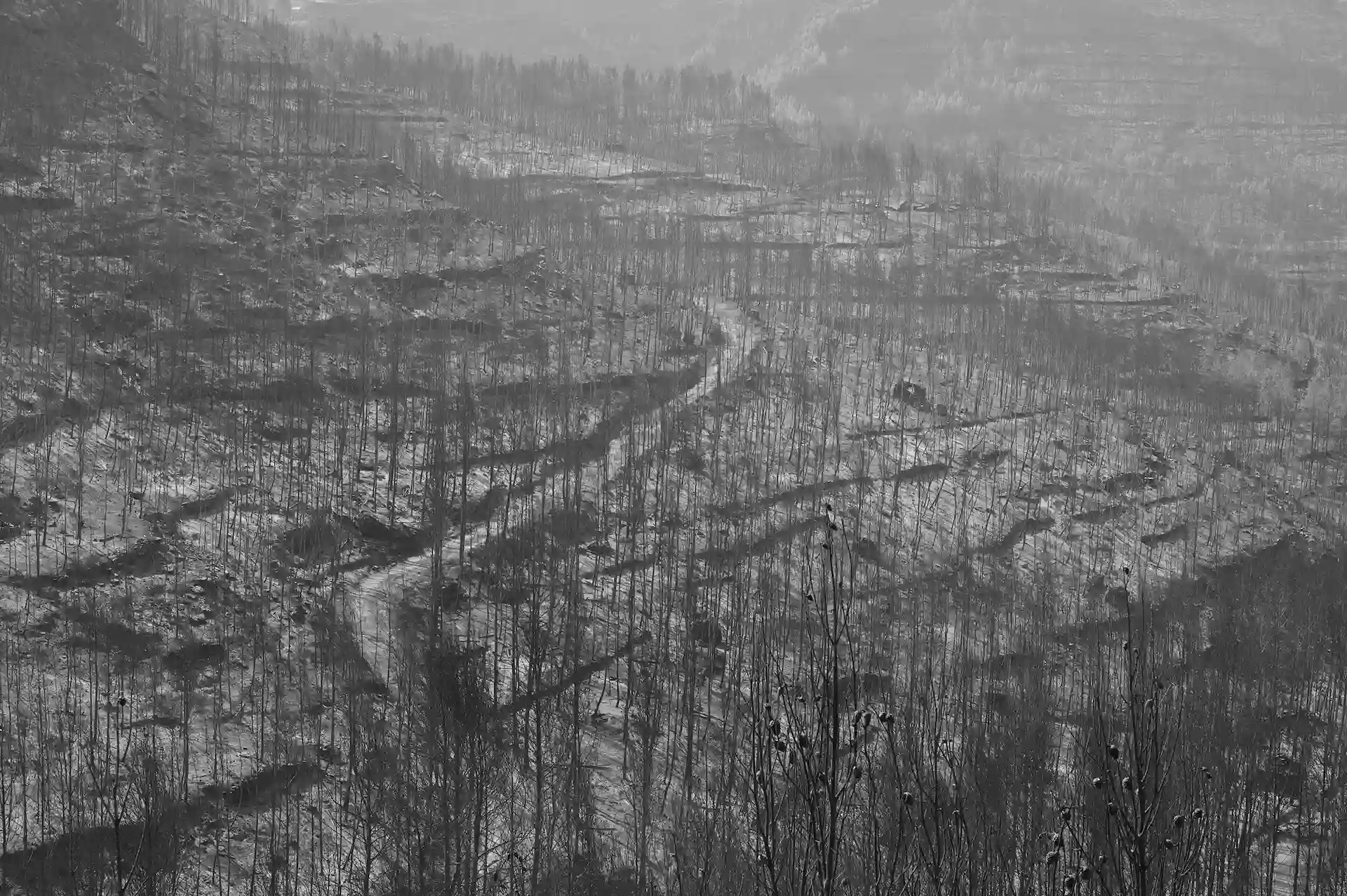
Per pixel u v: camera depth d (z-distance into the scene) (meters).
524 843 58.88
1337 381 161.38
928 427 126.25
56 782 59.44
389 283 126.69
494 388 112.56
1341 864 65.88
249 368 105.25
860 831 41.41
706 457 108.88
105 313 105.19
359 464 98.06
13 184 120.25
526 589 80.56
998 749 60.28
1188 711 65.56
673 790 66.31
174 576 79.88
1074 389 140.75
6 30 144.75
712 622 82.62
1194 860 28.59
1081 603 95.38
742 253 176.12
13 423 88.38
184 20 196.00
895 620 87.69
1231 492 122.56
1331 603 97.19
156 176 131.50
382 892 54.59
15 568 76.62
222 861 60.28
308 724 69.50
